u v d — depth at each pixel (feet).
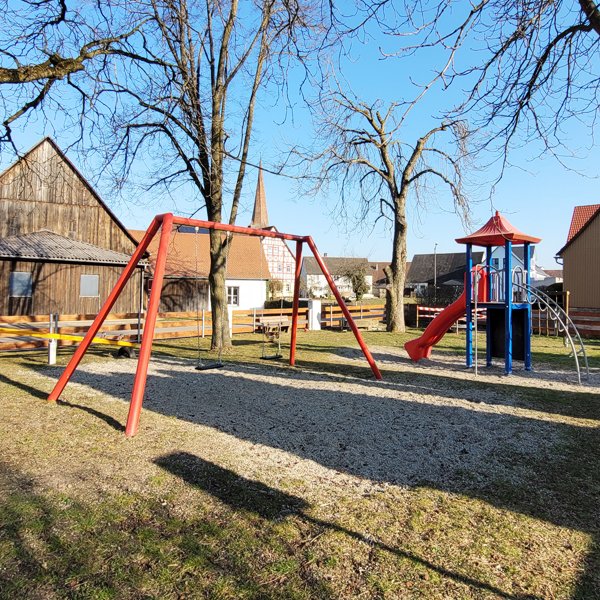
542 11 15.33
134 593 7.63
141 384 16.37
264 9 34.73
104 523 9.89
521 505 11.22
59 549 8.87
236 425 17.60
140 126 34.19
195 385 24.99
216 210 38.24
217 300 40.24
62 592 7.63
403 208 56.49
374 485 12.31
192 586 7.84
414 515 10.62
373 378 27.86
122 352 35.65
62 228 61.05
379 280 249.75
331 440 15.97
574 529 10.08
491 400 22.33
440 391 24.34
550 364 34.14
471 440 16.10
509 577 8.32
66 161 60.64
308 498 11.39
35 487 11.61
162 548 8.98
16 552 8.73
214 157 36.45
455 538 9.64
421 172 54.70
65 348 40.96
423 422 18.26
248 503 11.02
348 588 7.89
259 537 9.48
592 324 53.83
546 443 15.84
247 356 36.58
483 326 66.39
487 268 33.63
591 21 14.42
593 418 19.16
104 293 59.16
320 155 46.85
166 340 48.55
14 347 36.94
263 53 36.19
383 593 7.78
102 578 8.01
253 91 37.52
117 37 27.20
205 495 11.40
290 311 62.64
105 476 12.42
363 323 61.31
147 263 63.62
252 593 7.69
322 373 29.35
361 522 10.23
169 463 13.47
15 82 18.76
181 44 33.99
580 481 12.69
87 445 14.89
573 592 7.91
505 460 14.24
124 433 16.19
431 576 8.29
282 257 152.66
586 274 79.56
